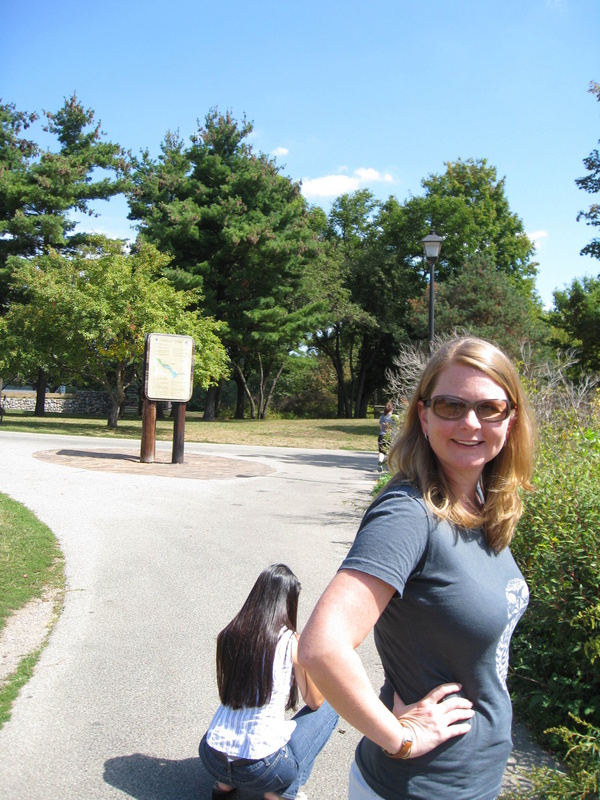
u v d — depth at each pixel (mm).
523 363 7578
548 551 3750
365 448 24750
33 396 46188
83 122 34125
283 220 33812
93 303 23812
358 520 9734
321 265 39219
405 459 1795
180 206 31656
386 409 16172
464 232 40844
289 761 3002
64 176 31641
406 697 1669
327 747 3709
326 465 18062
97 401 48594
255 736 2980
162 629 5262
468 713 1607
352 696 1442
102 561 7125
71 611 5609
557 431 5852
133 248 32438
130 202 33938
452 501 1706
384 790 1631
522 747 3615
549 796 2988
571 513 3836
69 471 13562
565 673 3859
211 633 5203
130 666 4578
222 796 3113
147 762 3439
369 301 44312
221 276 32719
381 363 50562
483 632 1608
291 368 47281
